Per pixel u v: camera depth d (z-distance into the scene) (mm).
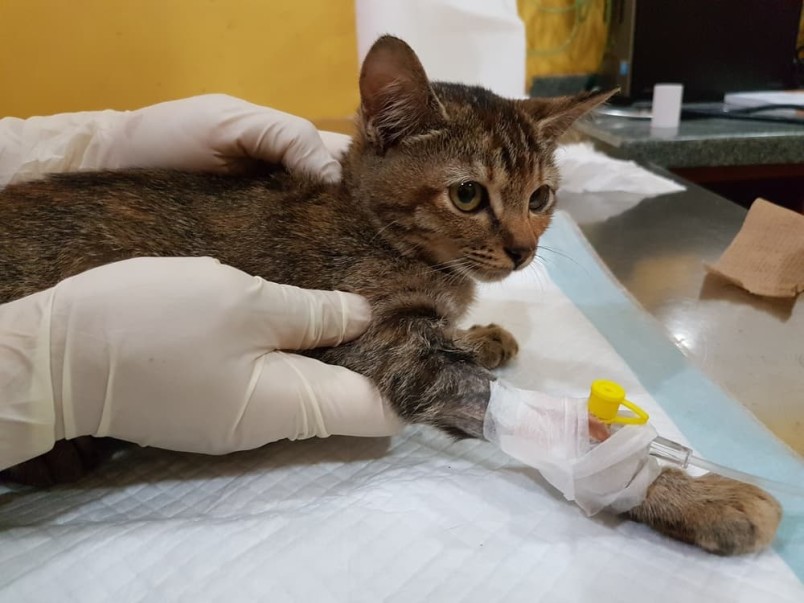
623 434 177
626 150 495
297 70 561
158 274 188
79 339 178
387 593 156
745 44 586
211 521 180
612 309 315
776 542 174
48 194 231
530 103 260
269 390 197
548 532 175
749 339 285
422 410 211
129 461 219
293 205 249
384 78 227
